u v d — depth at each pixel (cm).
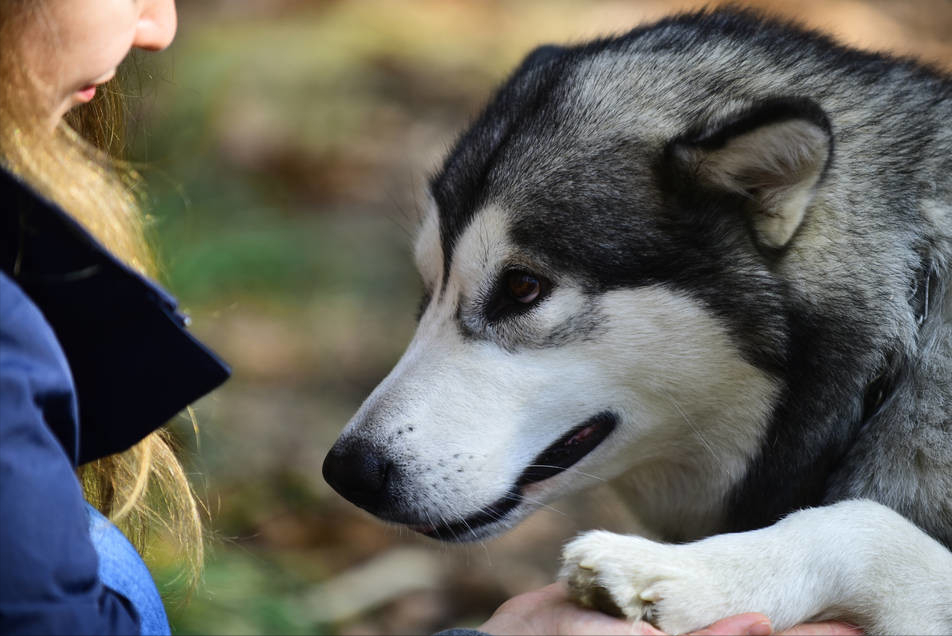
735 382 347
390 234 943
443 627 562
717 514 375
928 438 328
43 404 191
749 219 337
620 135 349
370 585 579
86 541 192
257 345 793
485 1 1367
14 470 181
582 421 350
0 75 206
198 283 841
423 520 341
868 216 339
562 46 435
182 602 449
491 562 612
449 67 1199
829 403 342
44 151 214
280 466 655
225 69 1089
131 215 255
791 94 354
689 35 378
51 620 184
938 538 330
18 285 206
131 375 230
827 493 352
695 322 340
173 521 316
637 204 341
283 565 581
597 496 519
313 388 757
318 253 915
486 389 344
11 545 180
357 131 1079
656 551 291
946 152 349
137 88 345
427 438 339
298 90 1127
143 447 282
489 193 353
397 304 866
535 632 281
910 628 300
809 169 323
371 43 1232
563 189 344
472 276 351
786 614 297
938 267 339
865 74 365
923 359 334
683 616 285
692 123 347
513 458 345
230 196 962
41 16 209
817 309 338
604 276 339
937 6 1180
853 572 302
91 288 214
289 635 516
